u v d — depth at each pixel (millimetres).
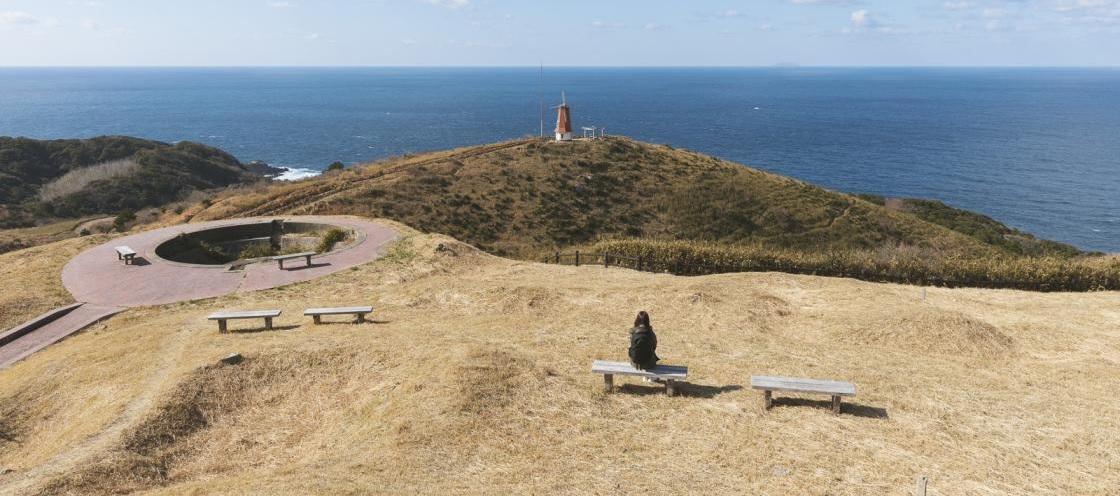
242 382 12172
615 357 13383
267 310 15500
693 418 10539
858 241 41688
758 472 8836
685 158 57094
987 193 86250
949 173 101312
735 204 46844
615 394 11445
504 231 40031
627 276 21469
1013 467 9148
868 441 9820
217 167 88562
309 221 28875
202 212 38594
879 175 100000
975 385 12336
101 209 68000
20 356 14922
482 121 182750
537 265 23344
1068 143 135875
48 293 18875
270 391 12078
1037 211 75938
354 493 8039
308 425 11141
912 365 13367
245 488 8359
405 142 135750
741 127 170750
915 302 18297
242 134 152375
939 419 10711
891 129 166000
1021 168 105250
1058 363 13922
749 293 18000
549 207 43781
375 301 18156
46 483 8695
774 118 199000
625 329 15367
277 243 28359
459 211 41125
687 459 9211
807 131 161500
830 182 94750
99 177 74812
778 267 23422
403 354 12914
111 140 88812
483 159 51219
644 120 189125
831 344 14914
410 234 26188
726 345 14422
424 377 11641
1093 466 9258
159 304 18016
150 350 14039
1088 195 84000
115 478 9148
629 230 42562
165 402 11102
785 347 14438
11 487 8664
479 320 16141
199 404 11375
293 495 7969
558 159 52062
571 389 11500
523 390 11281
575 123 176125
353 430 10484
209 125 175250
